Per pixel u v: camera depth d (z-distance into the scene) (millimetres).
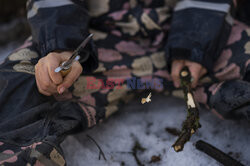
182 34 1261
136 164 1139
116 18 1355
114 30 1380
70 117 1104
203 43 1217
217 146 1182
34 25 1170
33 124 1013
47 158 933
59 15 1156
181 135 944
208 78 1254
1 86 1053
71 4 1196
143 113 1399
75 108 1142
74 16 1182
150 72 1312
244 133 1227
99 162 1143
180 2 1372
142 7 1400
